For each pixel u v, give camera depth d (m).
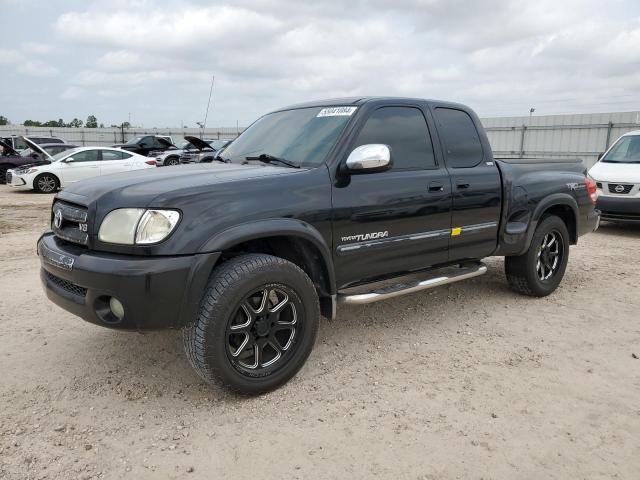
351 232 3.59
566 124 23.05
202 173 3.39
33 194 15.50
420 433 2.88
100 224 2.96
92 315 2.96
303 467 2.59
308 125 3.94
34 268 6.36
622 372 3.64
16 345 4.02
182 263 2.84
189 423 2.98
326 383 3.45
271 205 3.18
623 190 8.71
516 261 5.11
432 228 4.11
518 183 4.78
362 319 4.65
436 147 4.22
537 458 2.67
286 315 3.37
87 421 2.99
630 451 2.73
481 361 3.80
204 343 2.96
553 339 4.23
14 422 2.96
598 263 6.87
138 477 2.52
